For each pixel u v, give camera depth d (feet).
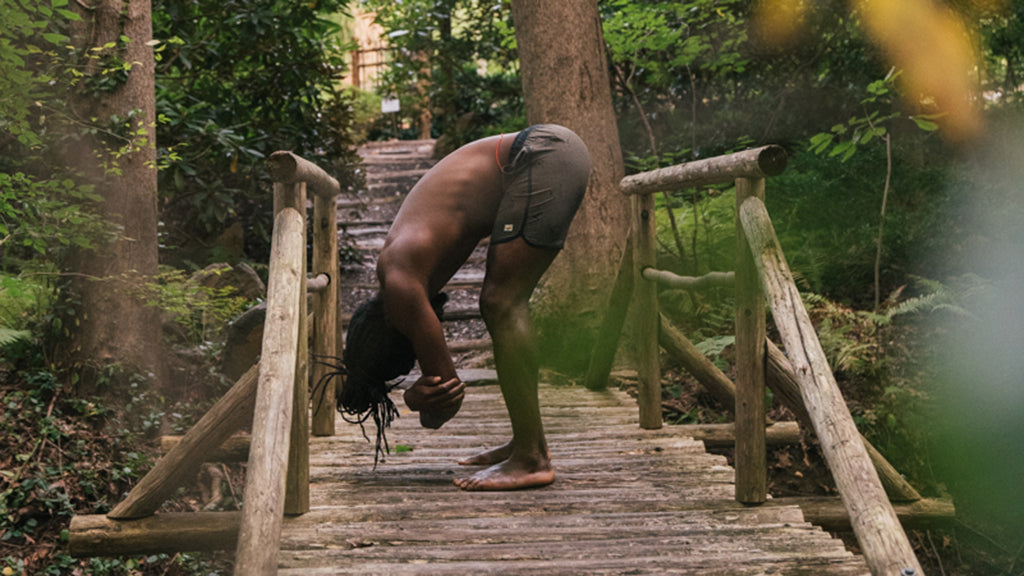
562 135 9.45
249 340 15.01
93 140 14.19
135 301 14.20
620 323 14.48
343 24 49.73
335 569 7.02
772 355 9.05
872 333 17.57
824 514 9.45
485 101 37.60
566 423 13.35
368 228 30.19
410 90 42.60
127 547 8.88
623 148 27.37
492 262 9.22
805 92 25.44
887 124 24.62
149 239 14.66
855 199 20.93
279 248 8.09
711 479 10.03
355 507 8.80
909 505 9.59
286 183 8.49
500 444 11.93
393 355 9.26
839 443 6.07
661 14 20.67
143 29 14.74
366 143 44.32
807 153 22.67
